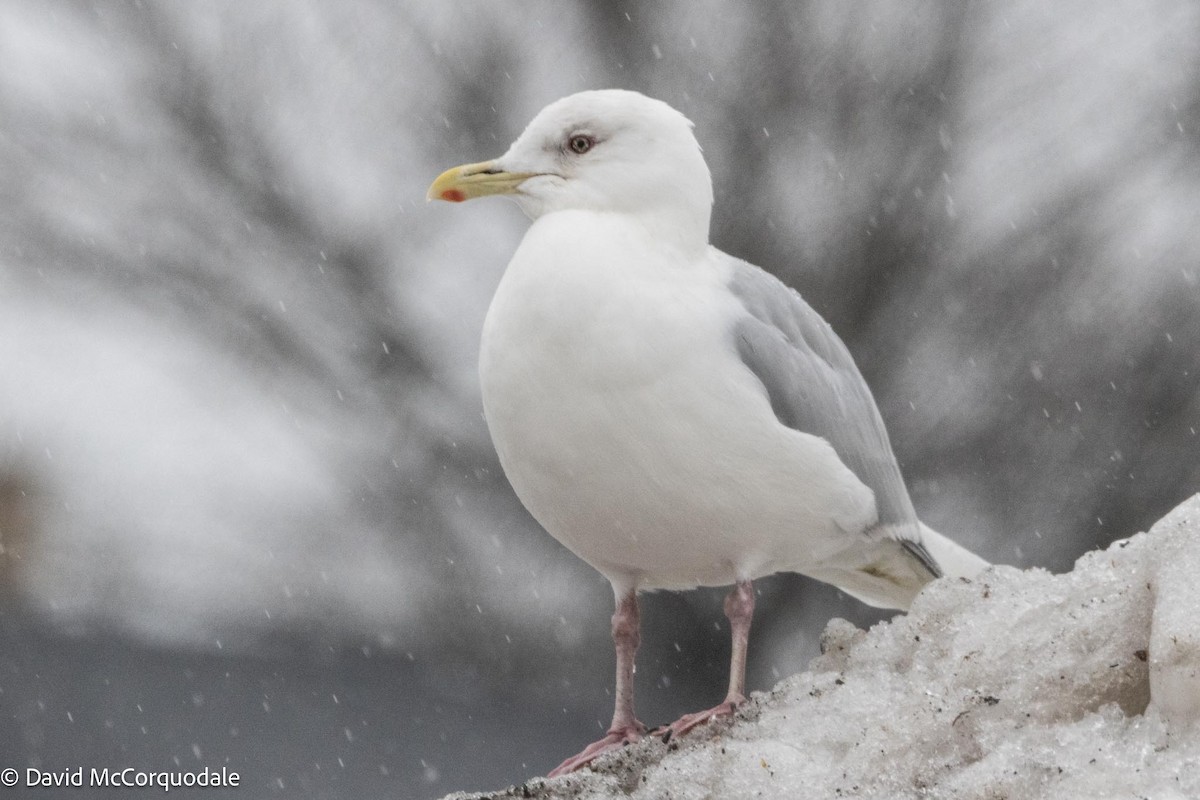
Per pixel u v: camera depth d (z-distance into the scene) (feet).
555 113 26.71
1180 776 25.67
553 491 26.55
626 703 26.71
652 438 26.45
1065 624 25.93
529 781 26.16
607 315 26.45
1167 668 25.73
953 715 25.89
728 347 26.50
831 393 26.76
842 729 26.00
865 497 26.68
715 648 34.78
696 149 26.68
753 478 26.53
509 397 26.50
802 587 34.35
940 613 26.14
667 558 26.66
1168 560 25.84
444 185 26.73
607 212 26.66
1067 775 25.72
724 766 25.96
